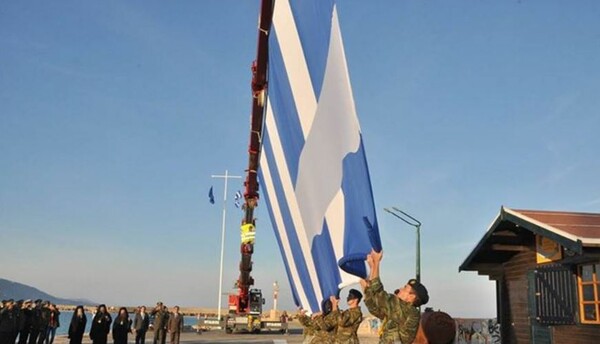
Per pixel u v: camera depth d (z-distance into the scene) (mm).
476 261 13320
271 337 35812
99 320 20281
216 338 34469
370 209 4047
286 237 8273
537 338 11422
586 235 9844
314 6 4957
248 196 26781
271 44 7004
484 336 26391
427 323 2838
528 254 12203
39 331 20719
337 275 5234
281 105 6676
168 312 25125
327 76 4730
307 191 5926
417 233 28609
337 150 4652
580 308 10477
